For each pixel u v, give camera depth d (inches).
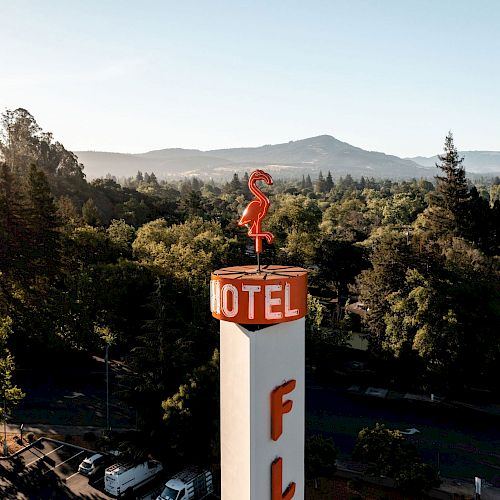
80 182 5231.3
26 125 5408.5
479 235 3191.4
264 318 667.4
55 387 2059.5
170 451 1397.6
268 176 743.7
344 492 1349.7
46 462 1504.7
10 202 2433.6
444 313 1973.4
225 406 721.0
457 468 1513.3
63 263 2659.9
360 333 2694.4
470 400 2042.3
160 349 1427.2
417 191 7514.8
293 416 749.9
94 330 2199.8
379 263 2282.2
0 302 2313.0
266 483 704.4
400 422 1838.1
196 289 2332.7
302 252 3393.2
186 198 6092.5
